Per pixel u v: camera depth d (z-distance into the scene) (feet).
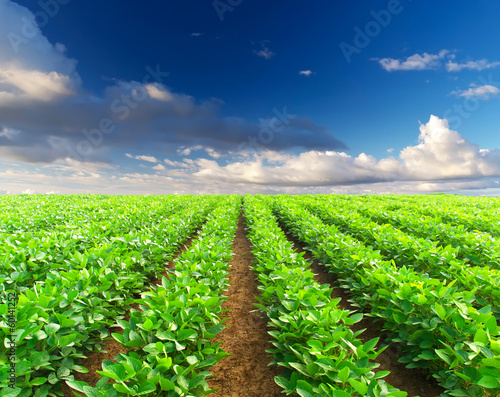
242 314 20.13
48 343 11.19
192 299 14.57
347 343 10.81
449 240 28.09
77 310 13.26
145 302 13.41
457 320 11.57
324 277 26.37
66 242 21.62
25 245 20.45
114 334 11.46
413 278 15.65
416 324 13.84
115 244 21.17
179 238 33.01
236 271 28.78
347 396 8.25
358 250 21.94
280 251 21.68
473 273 16.85
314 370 10.21
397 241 25.07
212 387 13.14
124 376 9.20
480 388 9.95
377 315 15.75
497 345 9.34
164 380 9.09
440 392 12.69
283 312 14.11
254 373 14.06
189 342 12.28
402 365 14.46
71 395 12.19
